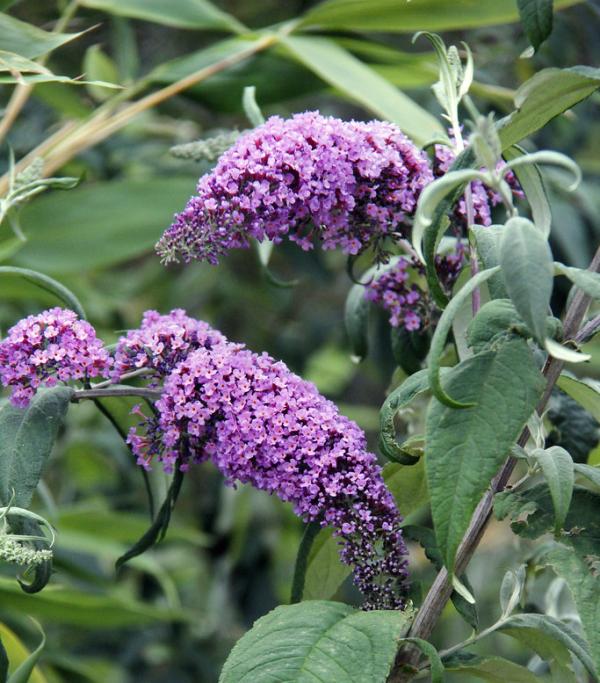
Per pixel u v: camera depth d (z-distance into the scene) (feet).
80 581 6.30
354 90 5.51
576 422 4.86
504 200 4.17
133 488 8.42
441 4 5.58
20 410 4.43
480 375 4.13
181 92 5.85
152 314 4.57
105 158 7.89
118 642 8.42
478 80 6.46
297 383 4.41
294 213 4.43
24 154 7.16
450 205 4.33
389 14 5.69
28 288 6.15
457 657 4.43
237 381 4.38
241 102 5.86
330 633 4.20
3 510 4.31
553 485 4.17
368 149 4.44
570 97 4.36
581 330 4.36
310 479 4.33
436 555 4.40
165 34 8.23
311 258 8.27
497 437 4.09
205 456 4.48
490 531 7.86
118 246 6.15
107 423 7.98
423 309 4.77
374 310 7.58
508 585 4.52
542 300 4.05
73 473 8.21
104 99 6.16
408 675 4.37
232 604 8.59
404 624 4.24
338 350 11.13
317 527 4.48
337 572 4.62
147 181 6.29
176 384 4.40
